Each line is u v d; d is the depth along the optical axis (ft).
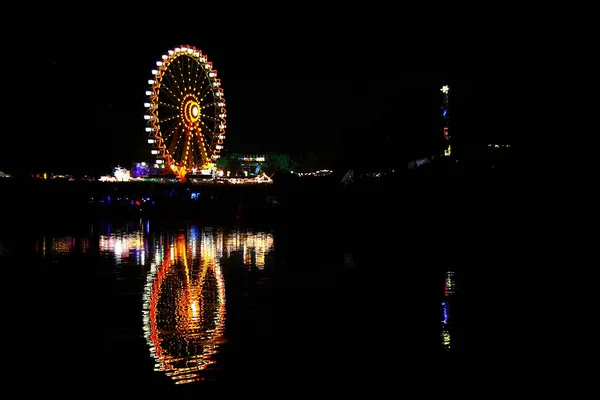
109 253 73.97
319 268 59.88
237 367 28.66
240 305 42.45
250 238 94.58
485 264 58.13
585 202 72.28
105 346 32.35
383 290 47.24
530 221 74.33
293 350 31.24
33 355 30.78
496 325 35.68
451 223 86.69
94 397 25.03
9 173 182.29
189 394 25.18
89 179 207.92
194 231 109.29
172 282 52.49
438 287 47.78
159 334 34.68
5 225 121.19
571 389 25.36
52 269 60.70
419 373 27.50
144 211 171.63
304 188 161.79
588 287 45.68
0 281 53.26
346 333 34.42
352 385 26.09
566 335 33.24
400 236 85.81
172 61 213.87
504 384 26.04
